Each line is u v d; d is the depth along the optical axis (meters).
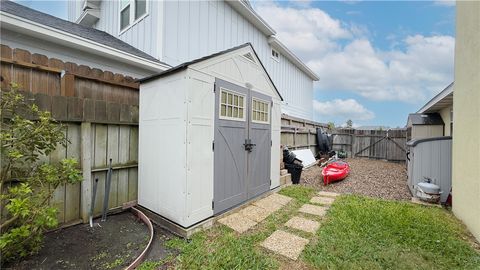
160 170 3.35
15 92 2.34
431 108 7.55
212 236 2.99
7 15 3.53
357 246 2.72
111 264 2.31
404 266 2.34
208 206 3.36
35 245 2.42
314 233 3.11
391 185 6.04
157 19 5.78
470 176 3.19
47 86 2.89
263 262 2.41
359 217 3.57
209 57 3.33
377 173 7.61
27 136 2.23
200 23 6.76
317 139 11.02
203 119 3.26
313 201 4.53
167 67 5.64
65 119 2.99
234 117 3.89
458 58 3.74
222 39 7.63
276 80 11.43
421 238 2.90
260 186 4.64
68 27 5.07
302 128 9.45
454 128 3.86
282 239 2.93
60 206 3.04
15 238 2.14
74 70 3.14
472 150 3.15
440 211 3.94
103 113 3.39
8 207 1.97
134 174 3.87
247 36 8.98
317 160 10.14
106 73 3.48
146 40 6.10
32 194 2.52
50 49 4.25
